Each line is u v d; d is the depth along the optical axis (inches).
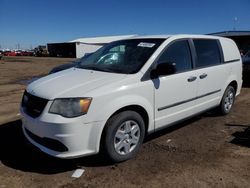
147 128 178.9
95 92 151.5
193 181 147.3
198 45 217.0
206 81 217.9
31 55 2647.6
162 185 143.9
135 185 143.9
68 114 146.3
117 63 187.2
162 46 187.9
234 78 257.1
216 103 239.9
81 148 149.6
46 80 176.1
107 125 155.9
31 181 147.8
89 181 147.7
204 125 234.4
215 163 166.6
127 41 208.8
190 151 183.3
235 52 264.1
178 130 222.4
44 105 151.7
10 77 646.5
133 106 167.9
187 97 201.2
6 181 147.6
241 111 277.6
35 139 161.3
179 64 196.9
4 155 177.3
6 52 2568.9
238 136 210.2
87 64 202.8
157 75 178.4
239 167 161.9
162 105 183.0
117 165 163.9
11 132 218.8
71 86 158.4
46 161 169.5
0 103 329.1
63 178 150.9
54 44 2532.0
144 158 172.9
